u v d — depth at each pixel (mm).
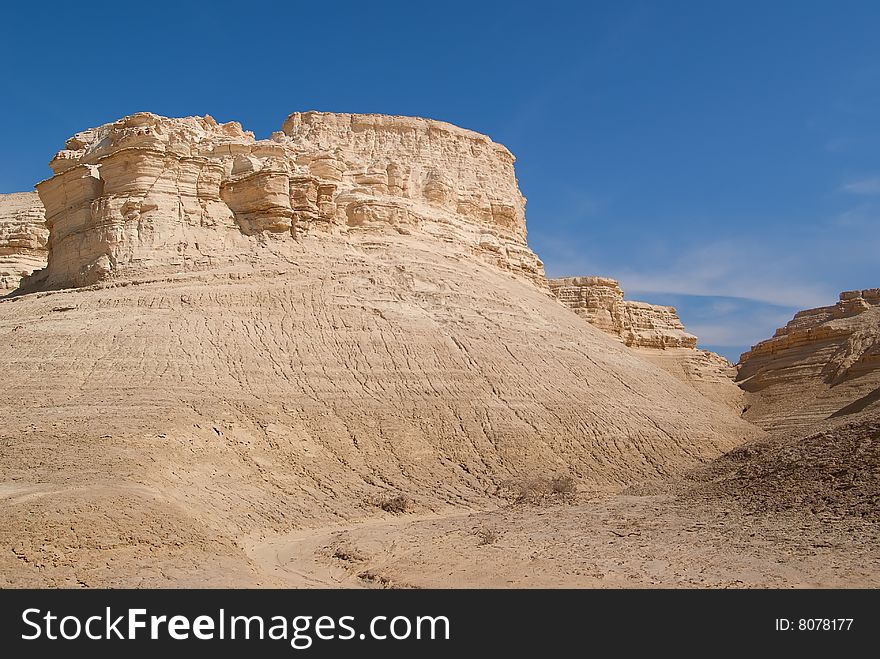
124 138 51375
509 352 49094
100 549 19812
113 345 40062
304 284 48625
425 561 24078
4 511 20344
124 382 37469
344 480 35719
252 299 46250
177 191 51000
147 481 27766
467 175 76375
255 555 25547
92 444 30203
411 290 51812
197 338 42031
